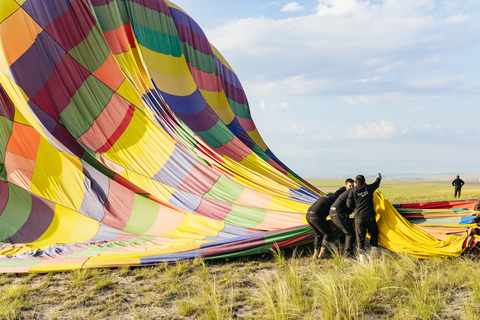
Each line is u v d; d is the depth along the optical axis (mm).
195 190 9320
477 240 6188
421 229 7141
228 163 9523
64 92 9727
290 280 5230
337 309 4117
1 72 9273
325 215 6867
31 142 9898
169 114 10391
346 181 7395
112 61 10594
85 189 9500
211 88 14352
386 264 5801
